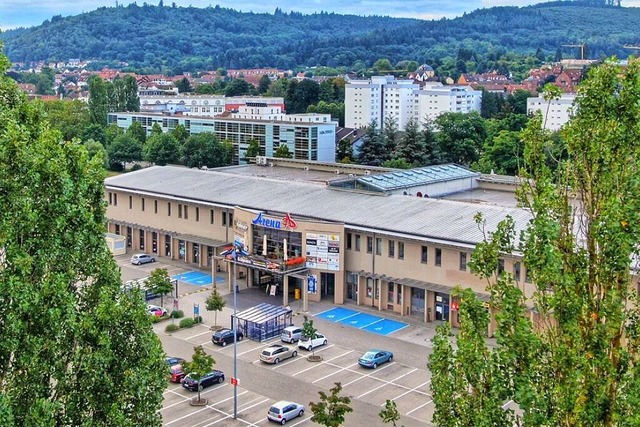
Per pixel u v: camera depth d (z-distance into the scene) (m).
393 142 176.50
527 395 26.58
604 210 26.47
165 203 108.75
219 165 187.00
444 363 30.89
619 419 25.52
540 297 27.61
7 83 37.69
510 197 107.62
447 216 85.62
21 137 33.41
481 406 28.64
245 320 76.81
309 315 83.69
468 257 77.94
